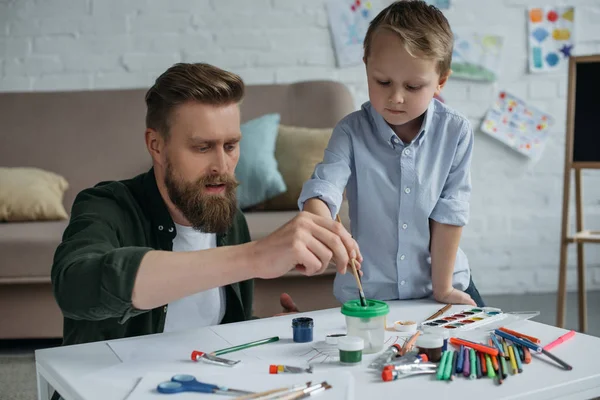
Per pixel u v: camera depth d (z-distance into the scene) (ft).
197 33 10.18
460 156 4.51
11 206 8.05
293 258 2.98
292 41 10.27
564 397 2.68
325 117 9.38
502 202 10.53
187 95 3.58
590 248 10.55
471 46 10.37
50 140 9.12
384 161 4.48
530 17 10.40
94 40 10.05
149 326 3.93
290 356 3.08
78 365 3.01
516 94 10.46
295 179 8.58
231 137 3.67
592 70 8.38
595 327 8.62
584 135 8.41
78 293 3.05
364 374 2.82
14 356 7.57
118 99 9.38
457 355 2.97
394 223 4.49
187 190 3.67
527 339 3.15
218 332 3.49
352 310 3.10
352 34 10.28
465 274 4.69
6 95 9.27
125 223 3.92
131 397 2.60
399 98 4.08
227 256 3.02
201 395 2.62
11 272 7.38
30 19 9.97
